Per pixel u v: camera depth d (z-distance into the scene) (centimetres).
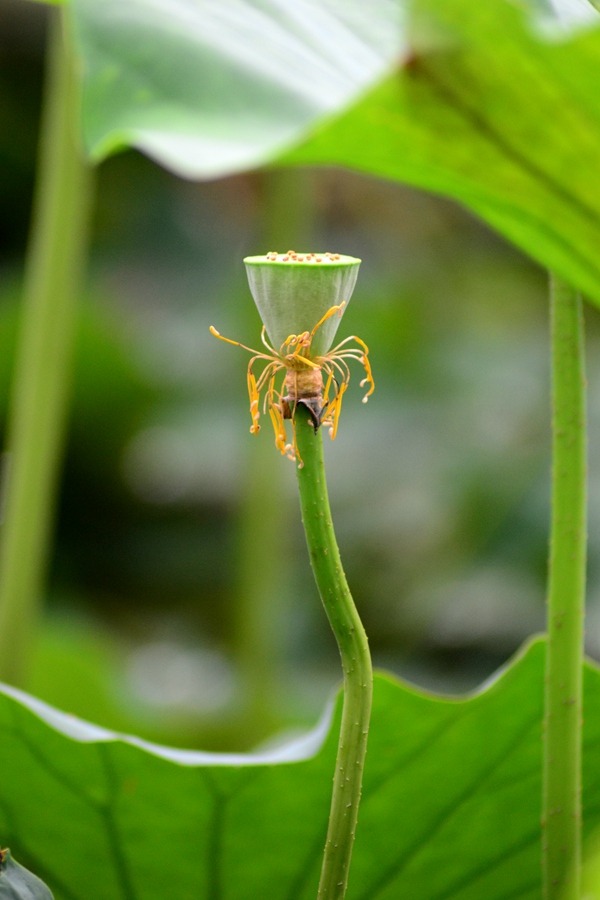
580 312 102
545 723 102
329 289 96
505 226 96
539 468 488
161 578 485
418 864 117
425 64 89
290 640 455
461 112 90
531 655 113
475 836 117
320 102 93
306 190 286
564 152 92
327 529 97
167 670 450
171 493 495
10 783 114
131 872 117
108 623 481
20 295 407
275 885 117
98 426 460
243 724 323
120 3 95
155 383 453
